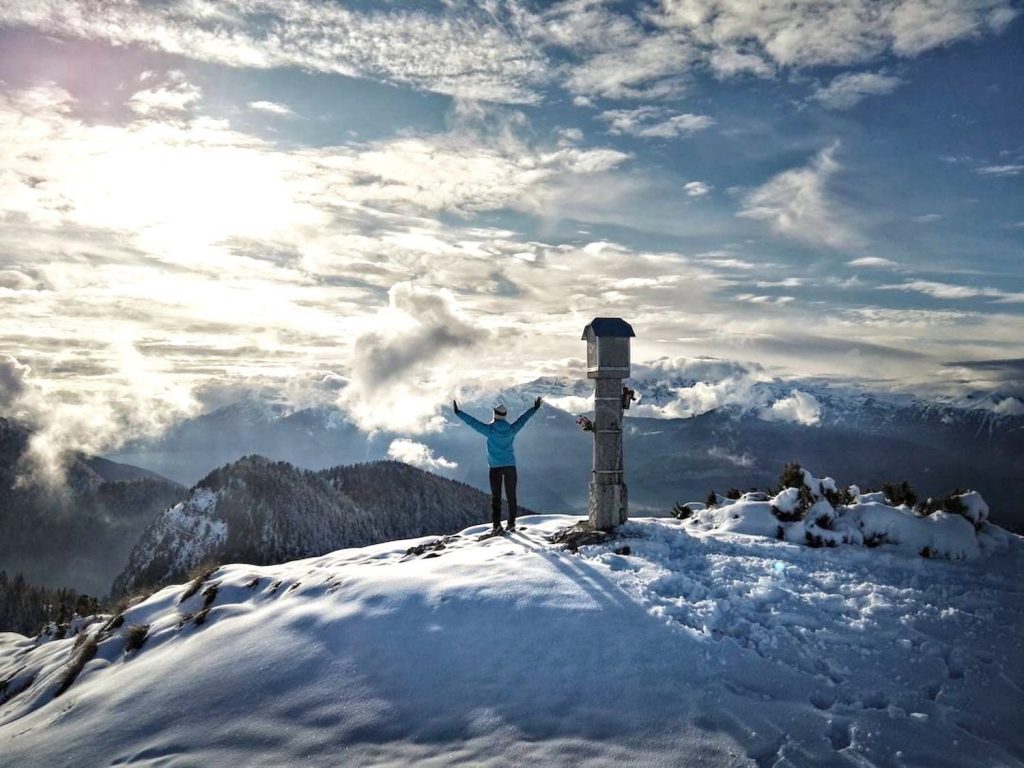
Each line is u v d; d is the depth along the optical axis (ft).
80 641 47.50
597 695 22.34
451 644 26.53
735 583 29.71
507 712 22.31
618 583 29.60
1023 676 22.25
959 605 27.99
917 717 19.86
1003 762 18.04
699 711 20.88
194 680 28.81
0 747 29.37
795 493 39.52
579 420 40.16
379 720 23.32
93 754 25.55
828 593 29.35
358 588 32.83
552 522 45.96
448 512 416.87
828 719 19.94
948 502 39.45
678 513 48.06
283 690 26.35
